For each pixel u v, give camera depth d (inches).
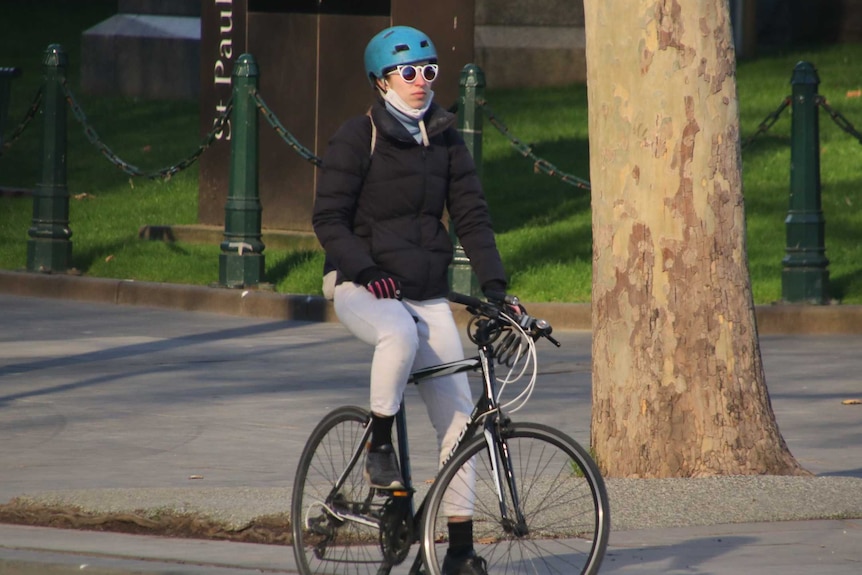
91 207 2773.1
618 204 1114.7
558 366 1792.6
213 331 2041.1
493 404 841.5
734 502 1053.8
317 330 2060.8
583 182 2081.7
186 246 2518.5
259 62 2534.5
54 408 1512.1
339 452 888.9
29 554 959.6
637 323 1117.1
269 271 2320.4
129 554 960.3
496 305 857.5
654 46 1090.1
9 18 4867.1
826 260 2108.8
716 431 1120.2
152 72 3671.3
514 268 2293.3
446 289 878.4
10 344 1914.4
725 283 1114.1
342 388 1641.2
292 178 2517.2
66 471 1227.2
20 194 2886.3
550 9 3678.6
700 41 1091.9
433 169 873.5
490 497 845.2
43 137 2393.0
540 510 843.4
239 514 1022.4
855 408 1536.7
